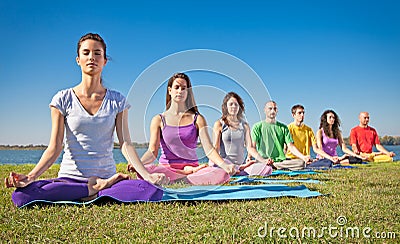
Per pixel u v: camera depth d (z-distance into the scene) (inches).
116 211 150.9
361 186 212.7
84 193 171.0
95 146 183.5
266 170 280.2
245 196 181.5
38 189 164.4
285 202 166.6
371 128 469.4
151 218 140.0
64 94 182.4
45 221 135.9
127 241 113.1
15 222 134.2
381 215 141.6
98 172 182.5
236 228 127.0
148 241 113.6
